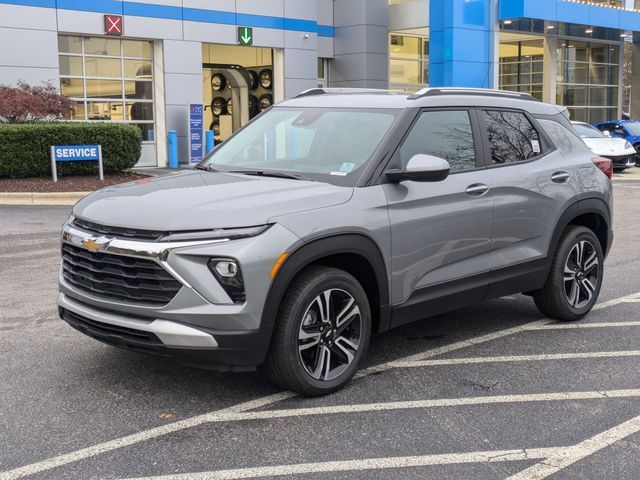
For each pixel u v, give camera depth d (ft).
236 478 11.75
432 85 85.97
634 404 14.96
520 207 18.56
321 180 15.83
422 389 15.69
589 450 12.85
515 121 19.52
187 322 13.26
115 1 70.18
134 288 13.69
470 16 84.23
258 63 90.07
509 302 23.43
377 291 15.71
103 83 71.97
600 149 72.79
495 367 17.15
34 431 13.43
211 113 95.55
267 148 17.90
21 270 27.63
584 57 113.80
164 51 74.23
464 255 17.37
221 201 14.16
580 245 20.72
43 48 66.39
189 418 14.03
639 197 54.44
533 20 87.10
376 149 16.05
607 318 21.50
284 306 14.15
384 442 13.09
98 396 15.10
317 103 18.71
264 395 15.21
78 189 50.70
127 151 58.23
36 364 16.97
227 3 78.28
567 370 16.98
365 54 94.02
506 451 12.80
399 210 15.80
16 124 54.70
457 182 17.11
